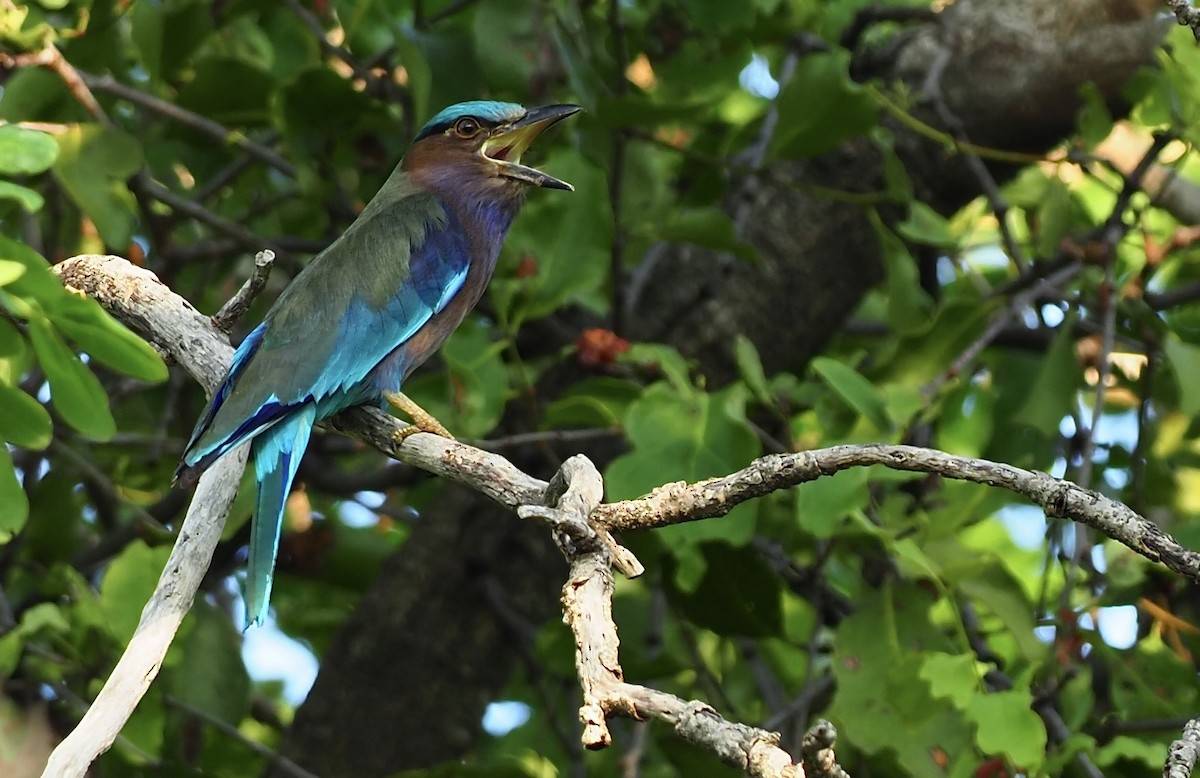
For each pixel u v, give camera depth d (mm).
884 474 9672
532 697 14898
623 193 12523
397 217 10820
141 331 9445
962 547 9859
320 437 13383
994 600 9680
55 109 10938
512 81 11398
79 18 11922
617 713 5859
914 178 13078
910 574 9711
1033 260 12805
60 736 10820
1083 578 11633
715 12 12102
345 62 12133
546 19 11406
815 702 12000
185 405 13453
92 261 9656
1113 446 12531
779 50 14602
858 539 10141
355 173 12445
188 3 11594
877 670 9539
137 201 12602
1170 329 11930
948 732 9172
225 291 14828
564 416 10938
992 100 12992
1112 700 10516
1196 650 10898
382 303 10258
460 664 12484
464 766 10992
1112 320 10766
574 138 11883
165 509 12930
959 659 8734
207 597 13328
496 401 10797
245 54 13203
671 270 12961
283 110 11781
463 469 7582
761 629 10930
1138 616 11117
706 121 12922
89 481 13078
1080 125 11477
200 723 12336
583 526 6535
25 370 9398
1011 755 8398
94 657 10547
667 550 10828
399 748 12398
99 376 13469
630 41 12898
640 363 11328
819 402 10711
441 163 11141
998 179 13312
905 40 13375
